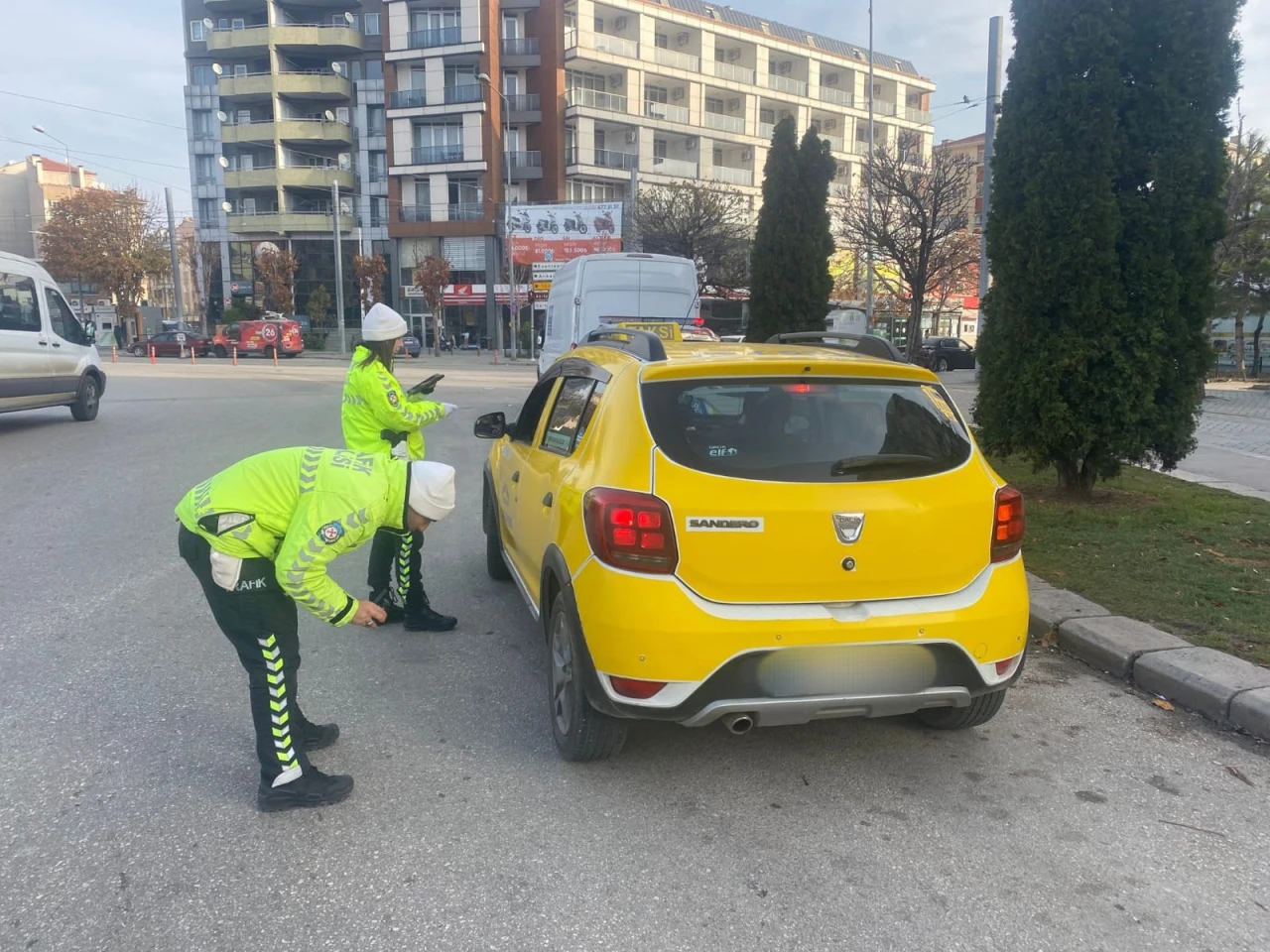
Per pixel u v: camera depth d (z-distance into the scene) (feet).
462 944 8.27
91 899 8.85
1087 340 24.04
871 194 87.45
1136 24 23.11
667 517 10.04
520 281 169.37
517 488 15.39
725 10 193.16
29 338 41.52
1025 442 25.98
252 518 9.86
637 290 43.47
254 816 10.47
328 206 190.49
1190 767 11.97
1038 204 24.14
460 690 14.30
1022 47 24.66
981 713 12.24
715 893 9.09
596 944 8.29
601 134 181.27
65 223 172.55
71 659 15.30
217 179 195.31
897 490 10.57
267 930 8.43
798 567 10.21
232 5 183.42
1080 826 10.48
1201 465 36.14
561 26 169.37
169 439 41.22
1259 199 88.69
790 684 10.16
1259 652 14.89
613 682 10.28
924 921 8.68
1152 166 23.31
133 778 11.30
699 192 126.11
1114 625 15.97
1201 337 24.26
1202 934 8.53
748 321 51.62
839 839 10.15
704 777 11.58
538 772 11.66
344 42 180.24
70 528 24.72
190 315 248.73
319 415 52.60
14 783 11.12
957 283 115.14
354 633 17.06
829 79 208.44
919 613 10.46
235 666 15.12
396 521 10.08
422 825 10.32
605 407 11.58
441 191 171.42
